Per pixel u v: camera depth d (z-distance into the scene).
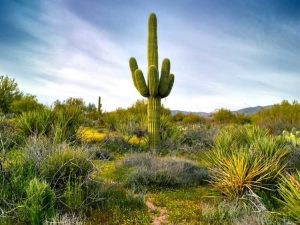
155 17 11.67
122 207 5.02
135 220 4.50
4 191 4.56
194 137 12.20
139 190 6.14
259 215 4.25
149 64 11.76
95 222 4.41
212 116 25.34
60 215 4.27
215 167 6.90
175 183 6.70
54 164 5.28
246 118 23.80
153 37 11.67
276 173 5.53
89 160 5.49
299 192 3.93
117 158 9.28
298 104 16.25
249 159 5.74
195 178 7.02
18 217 4.26
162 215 4.85
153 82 11.09
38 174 5.12
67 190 4.83
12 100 18.16
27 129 9.16
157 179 6.66
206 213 4.69
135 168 7.32
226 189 5.57
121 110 18.53
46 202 4.39
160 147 10.94
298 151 7.63
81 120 11.25
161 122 13.21
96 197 5.11
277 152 6.25
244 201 5.21
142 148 10.88
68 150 5.66
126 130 12.66
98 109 26.59
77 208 4.62
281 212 4.32
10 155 5.96
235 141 7.78
